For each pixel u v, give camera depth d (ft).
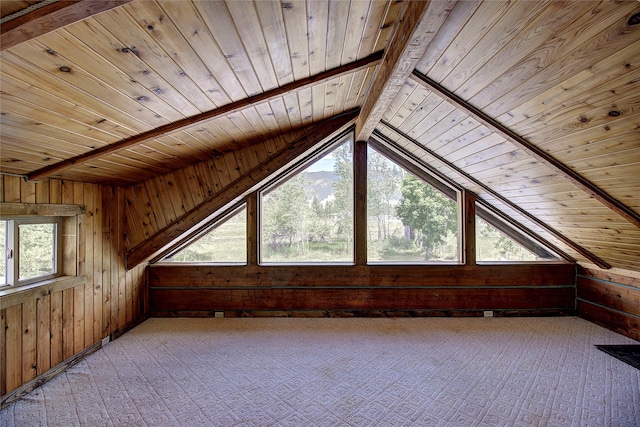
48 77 4.06
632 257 9.40
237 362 8.66
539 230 11.86
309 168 12.70
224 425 6.18
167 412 6.56
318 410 6.64
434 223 12.87
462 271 12.34
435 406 6.76
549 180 8.43
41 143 5.79
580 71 5.03
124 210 10.84
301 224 12.73
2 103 4.36
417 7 4.34
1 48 3.16
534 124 6.73
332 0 4.33
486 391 7.30
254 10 4.01
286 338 10.25
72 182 8.55
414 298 12.32
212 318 12.10
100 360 8.77
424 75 7.11
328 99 8.87
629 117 5.22
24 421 6.23
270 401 6.93
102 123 5.67
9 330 6.72
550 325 11.34
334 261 12.65
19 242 7.42
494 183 10.62
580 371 8.14
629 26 4.03
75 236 8.70
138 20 3.54
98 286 9.53
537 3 4.28
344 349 9.45
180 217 10.87
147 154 8.38
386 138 12.24
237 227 12.60
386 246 12.75
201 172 10.88
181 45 4.22
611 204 7.35
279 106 8.09
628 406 6.70
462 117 8.22
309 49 5.53
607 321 11.02
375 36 5.83
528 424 6.19
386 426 6.15
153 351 9.32
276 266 12.32
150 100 5.40
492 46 5.41
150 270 12.26
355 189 12.45
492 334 10.54
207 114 6.68
